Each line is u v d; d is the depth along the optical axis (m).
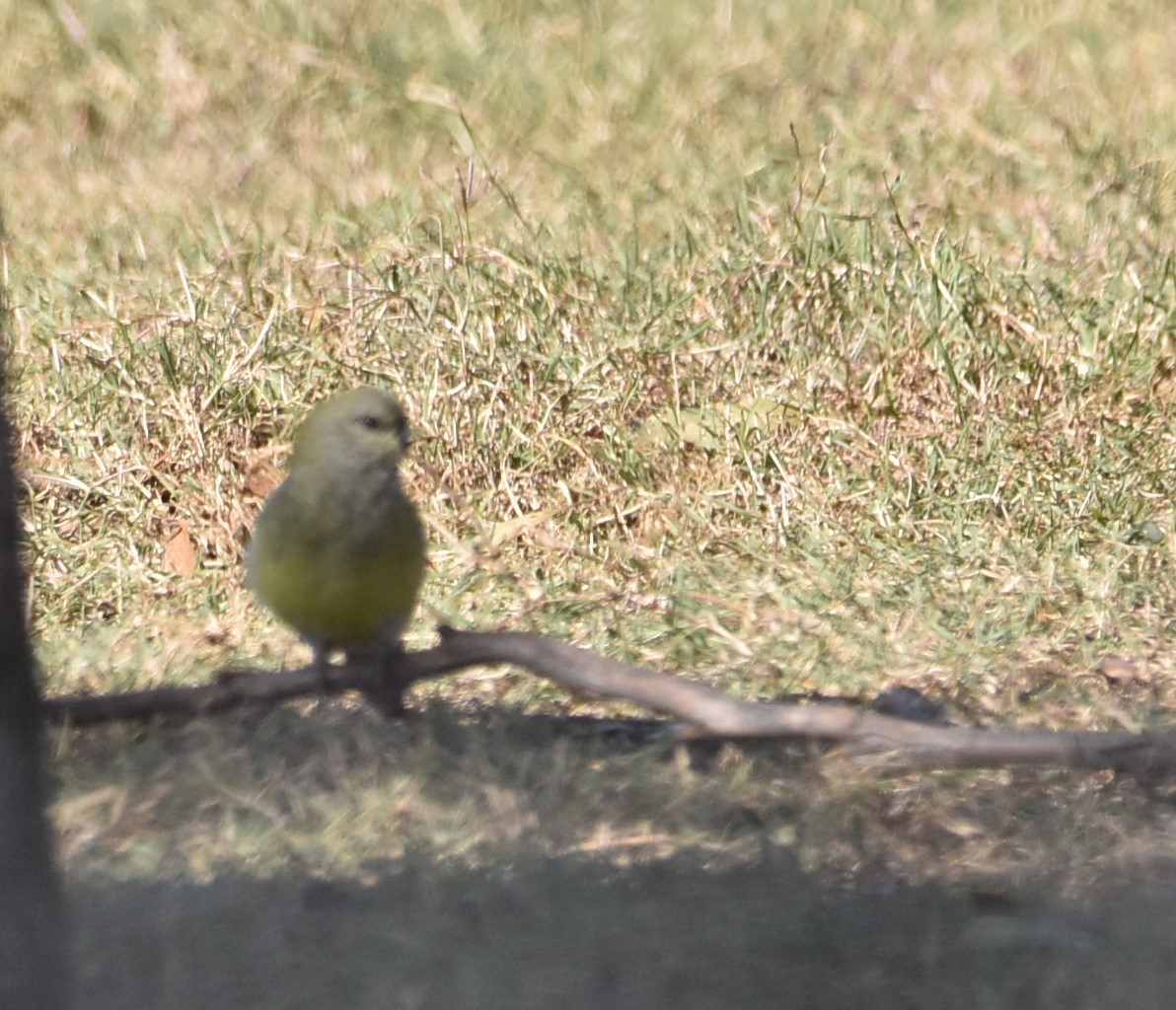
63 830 7.71
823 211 14.00
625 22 20.73
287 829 7.68
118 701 8.42
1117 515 11.68
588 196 16.08
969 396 12.47
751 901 6.95
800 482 11.92
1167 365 12.80
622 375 12.63
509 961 6.35
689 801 7.96
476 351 12.51
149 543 11.51
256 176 17.12
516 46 20.05
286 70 19.14
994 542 11.38
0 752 5.14
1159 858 7.53
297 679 8.38
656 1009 6.05
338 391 12.38
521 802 7.96
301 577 8.02
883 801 8.07
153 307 13.39
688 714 7.89
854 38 20.42
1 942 5.16
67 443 12.05
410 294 13.12
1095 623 10.48
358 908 6.84
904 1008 6.14
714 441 12.20
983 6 21.34
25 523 11.45
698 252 14.22
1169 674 9.95
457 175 16.50
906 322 12.91
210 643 10.38
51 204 16.36
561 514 11.75
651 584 11.10
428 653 8.30
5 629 5.12
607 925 6.66
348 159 17.53
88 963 6.34
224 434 12.02
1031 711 9.42
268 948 6.46
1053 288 13.30
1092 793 8.10
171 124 18.09
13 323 13.02
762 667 9.95
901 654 10.12
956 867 7.48
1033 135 17.62
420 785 8.04
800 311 13.05
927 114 18.00
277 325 12.88
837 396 12.62
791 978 6.31
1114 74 19.59
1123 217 15.17
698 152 17.41
